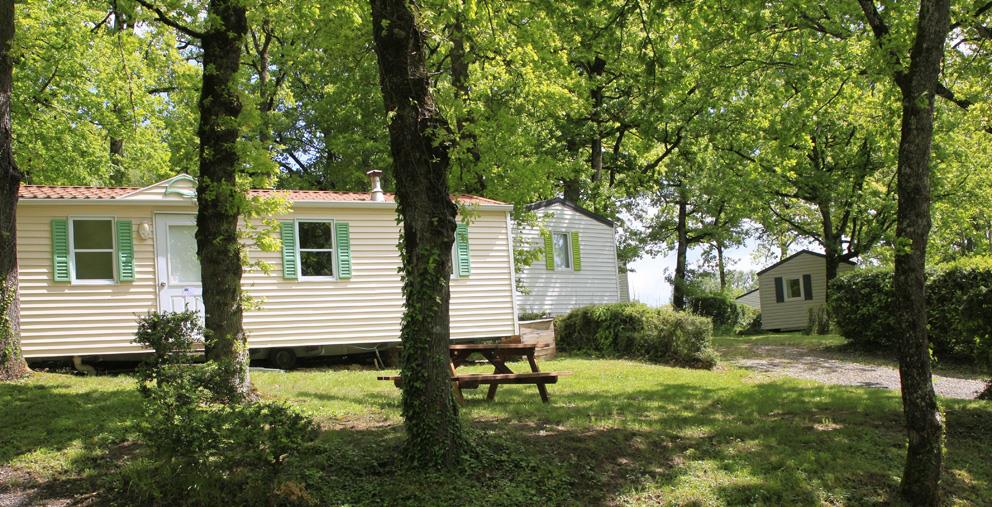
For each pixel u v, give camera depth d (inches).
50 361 527.5
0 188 427.2
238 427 218.1
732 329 1312.7
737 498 260.4
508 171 684.1
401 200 264.4
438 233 260.8
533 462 272.4
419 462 256.2
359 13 406.9
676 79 502.3
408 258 262.5
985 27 463.8
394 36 259.6
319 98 1125.1
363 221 619.8
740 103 664.4
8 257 430.3
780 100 540.4
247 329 567.5
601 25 418.0
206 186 361.4
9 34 433.4
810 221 1350.9
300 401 371.2
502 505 235.3
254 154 356.5
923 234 258.2
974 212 1146.7
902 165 260.4
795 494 266.4
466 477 252.8
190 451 216.2
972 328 402.6
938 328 596.7
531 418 343.9
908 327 259.4
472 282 653.3
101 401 356.5
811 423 361.4
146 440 227.8
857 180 1042.1
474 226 663.8
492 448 282.7
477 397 403.9
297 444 220.4
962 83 525.0
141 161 929.5
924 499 256.1
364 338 605.6
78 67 794.8
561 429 324.2
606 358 670.5
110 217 535.5
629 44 513.0
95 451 276.5
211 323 356.2
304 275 594.9
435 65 492.7
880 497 266.4
